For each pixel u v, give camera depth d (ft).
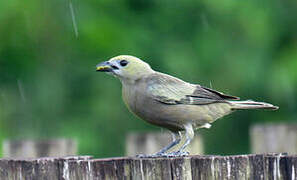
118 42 58.03
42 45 57.52
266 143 31.58
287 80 57.00
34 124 57.26
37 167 21.02
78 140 56.59
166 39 59.16
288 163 21.44
